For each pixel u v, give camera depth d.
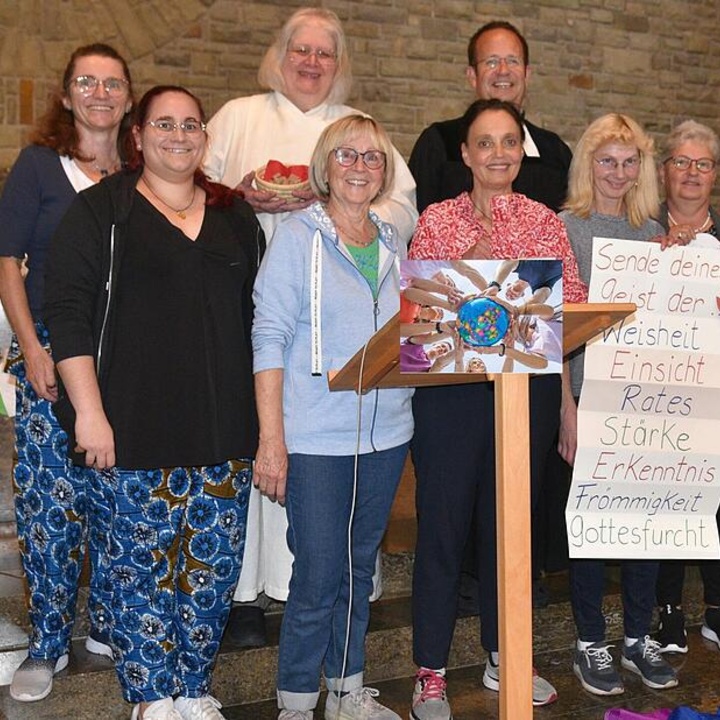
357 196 2.57
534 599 3.39
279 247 2.53
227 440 2.47
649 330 2.46
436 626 2.81
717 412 2.50
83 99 2.66
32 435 2.67
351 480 2.58
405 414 2.66
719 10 8.88
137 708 2.61
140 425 2.40
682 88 8.88
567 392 2.99
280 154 3.10
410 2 7.86
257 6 7.44
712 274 2.47
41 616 2.73
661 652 3.42
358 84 7.79
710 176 3.13
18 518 2.74
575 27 8.41
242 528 2.61
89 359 2.38
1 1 6.75
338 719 2.79
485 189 2.73
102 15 7.02
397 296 2.62
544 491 3.33
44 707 2.75
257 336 2.51
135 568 2.49
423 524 2.79
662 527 2.48
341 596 2.73
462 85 8.10
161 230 2.44
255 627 3.04
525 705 1.90
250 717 2.92
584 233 2.97
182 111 2.45
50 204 2.65
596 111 8.60
